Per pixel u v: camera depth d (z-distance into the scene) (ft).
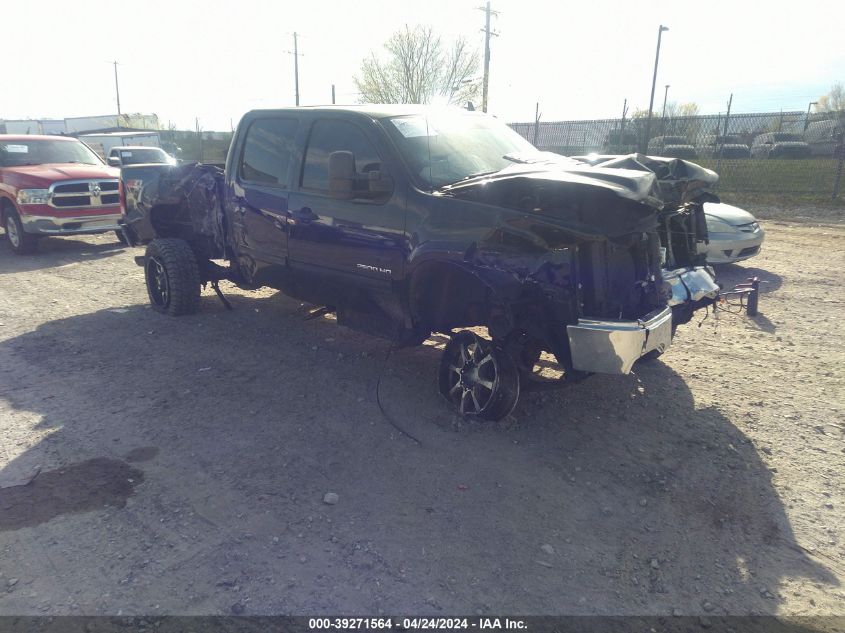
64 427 14.30
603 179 12.20
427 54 95.45
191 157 101.55
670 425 14.40
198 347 19.66
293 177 17.31
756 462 12.82
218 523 10.80
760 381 16.81
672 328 15.10
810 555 10.12
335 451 13.21
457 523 10.82
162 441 13.66
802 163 59.52
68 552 10.07
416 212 14.19
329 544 10.25
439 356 18.71
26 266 32.73
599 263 12.87
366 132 15.52
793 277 28.71
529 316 12.99
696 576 9.64
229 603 8.99
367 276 15.56
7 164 36.86
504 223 12.62
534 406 15.26
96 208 35.91
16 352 19.29
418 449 13.30
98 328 21.68
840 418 14.64
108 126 134.51
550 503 11.42
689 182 15.38
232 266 21.21
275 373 17.48
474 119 17.95
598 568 9.77
